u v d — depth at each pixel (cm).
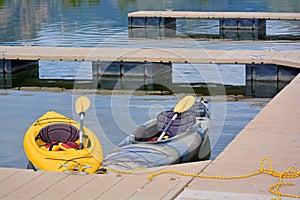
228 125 1213
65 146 940
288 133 905
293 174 717
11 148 1095
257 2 3512
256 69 1628
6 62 1762
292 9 3117
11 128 1221
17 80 1694
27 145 951
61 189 692
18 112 1346
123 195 667
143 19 2638
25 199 667
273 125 954
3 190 694
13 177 732
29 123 1259
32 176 735
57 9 3344
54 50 1828
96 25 2691
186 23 2805
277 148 828
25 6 3516
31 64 1836
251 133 908
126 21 2812
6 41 2298
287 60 1587
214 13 2630
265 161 770
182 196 656
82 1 3756
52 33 2481
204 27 2678
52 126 1010
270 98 1454
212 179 707
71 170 805
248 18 2555
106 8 3341
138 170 821
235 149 825
